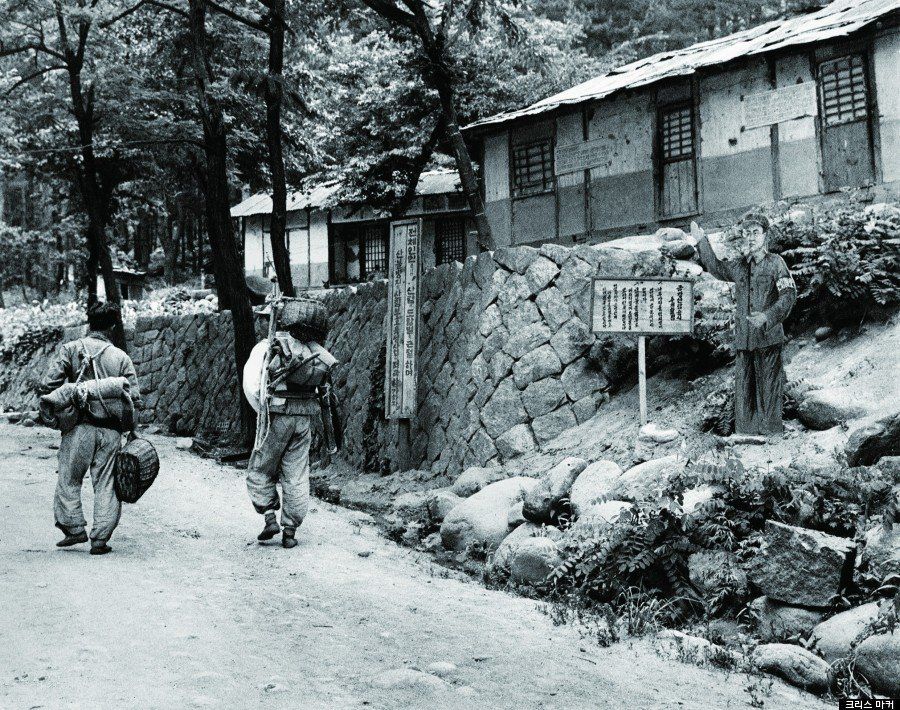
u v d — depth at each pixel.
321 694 4.12
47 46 20.45
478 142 18.53
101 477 6.79
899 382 7.19
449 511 8.95
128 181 24.81
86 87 20.03
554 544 6.82
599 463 7.67
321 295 16.78
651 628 5.64
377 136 21.92
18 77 20.81
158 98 19.06
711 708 4.38
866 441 6.27
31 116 20.70
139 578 6.10
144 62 20.19
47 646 4.55
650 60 18.22
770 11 35.62
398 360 12.19
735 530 6.12
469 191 15.08
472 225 25.77
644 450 8.09
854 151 13.24
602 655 5.13
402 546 8.52
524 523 7.78
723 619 5.81
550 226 17.19
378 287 14.77
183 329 20.61
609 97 15.36
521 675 4.58
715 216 14.77
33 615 5.07
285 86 15.23
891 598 5.06
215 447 15.15
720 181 14.72
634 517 6.28
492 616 5.82
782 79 13.95
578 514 7.26
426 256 26.34
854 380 7.54
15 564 6.25
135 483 6.67
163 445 15.73
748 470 6.26
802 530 5.55
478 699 4.21
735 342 7.55
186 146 19.72
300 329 7.39
